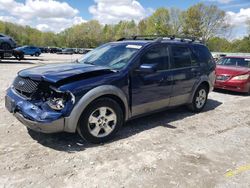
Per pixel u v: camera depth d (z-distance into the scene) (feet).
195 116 20.33
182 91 18.94
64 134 15.01
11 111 13.79
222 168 12.14
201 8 231.09
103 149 13.47
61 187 10.14
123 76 14.52
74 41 326.65
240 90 29.94
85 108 13.04
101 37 326.44
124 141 14.60
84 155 12.72
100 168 11.62
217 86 31.37
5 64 58.29
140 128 16.84
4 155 12.32
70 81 12.83
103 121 13.99
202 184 10.76
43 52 205.36
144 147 13.96
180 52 18.89
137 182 10.69
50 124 12.16
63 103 12.47
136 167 11.85
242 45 204.44
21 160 11.95
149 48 16.33
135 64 15.25
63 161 12.05
